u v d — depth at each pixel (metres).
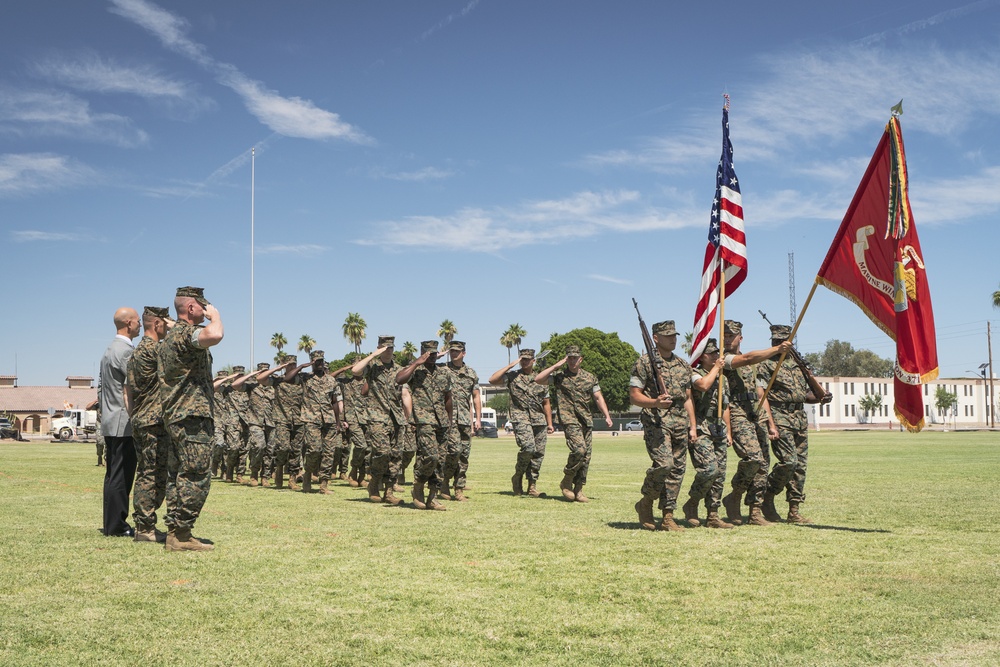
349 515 11.45
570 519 11.01
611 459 28.72
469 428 14.45
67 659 4.68
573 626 5.39
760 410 10.77
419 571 7.16
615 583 6.69
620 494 15.07
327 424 16.02
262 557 7.82
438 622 5.49
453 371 14.51
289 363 17.22
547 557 7.87
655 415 9.76
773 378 10.30
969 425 122.25
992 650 4.86
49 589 6.39
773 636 5.16
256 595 6.23
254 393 18.58
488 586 6.57
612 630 5.30
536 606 5.93
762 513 10.87
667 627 5.37
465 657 4.75
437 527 10.06
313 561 7.62
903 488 15.54
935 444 41.69
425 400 12.33
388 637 5.14
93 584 6.57
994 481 17.20
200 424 8.09
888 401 138.75
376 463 13.44
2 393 93.25
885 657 4.73
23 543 8.52
